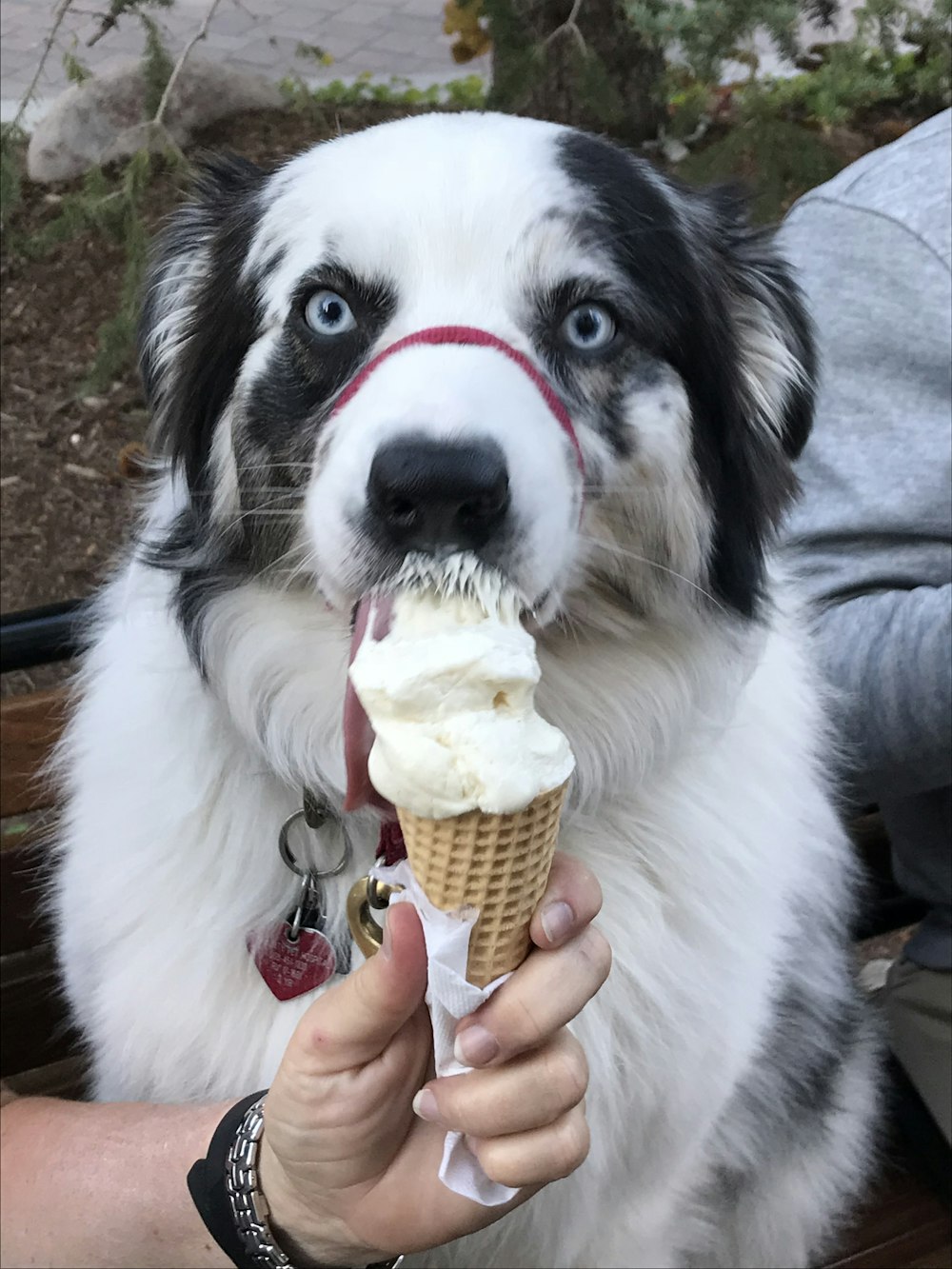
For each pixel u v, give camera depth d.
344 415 0.40
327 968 0.45
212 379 0.48
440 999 0.31
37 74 0.78
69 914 0.50
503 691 0.30
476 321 0.41
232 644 0.46
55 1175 0.42
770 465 0.51
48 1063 0.65
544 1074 0.31
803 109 0.79
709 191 0.53
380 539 0.36
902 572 0.54
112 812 0.48
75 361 0.93
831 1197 0.62
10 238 0.78
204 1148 0.40
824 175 0.73
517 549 0.36
